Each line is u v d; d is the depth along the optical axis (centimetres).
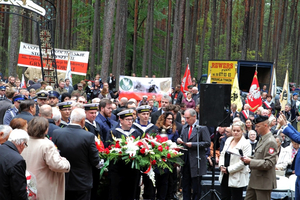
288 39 4728
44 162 498
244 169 677
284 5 4375
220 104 704
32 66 1630
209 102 709
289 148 839
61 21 3769
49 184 502
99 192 696
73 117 569
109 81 2294
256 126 625
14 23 2203
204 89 711
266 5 6575
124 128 696
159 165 648
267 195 621
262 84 2184
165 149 647
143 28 4206
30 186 475
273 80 1969
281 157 840
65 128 569
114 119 912
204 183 791
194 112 767
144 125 730
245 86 2342
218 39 4572
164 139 676
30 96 1086
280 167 826
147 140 649
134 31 3450
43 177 496
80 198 568
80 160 558
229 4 2903
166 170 725
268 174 615
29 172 483
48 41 1411
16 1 1281
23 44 1616
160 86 1597
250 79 2325
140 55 4006
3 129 488
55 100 815
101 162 590
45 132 509
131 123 693
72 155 554
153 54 4112
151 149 638
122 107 1007
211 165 841
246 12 2972
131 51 3762
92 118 687
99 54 3688
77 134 560
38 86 1411
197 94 1526
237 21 4431
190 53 3888
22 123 528
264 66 1967
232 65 1912
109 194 680
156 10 3831
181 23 2469
